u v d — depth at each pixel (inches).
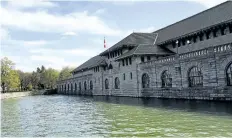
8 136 761.0
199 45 1704.0
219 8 1708.9
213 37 1594.5
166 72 1633.9
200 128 693.9
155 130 710.5
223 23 1430.9
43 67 5762.8
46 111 1398.9
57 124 920.3
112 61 2456.9
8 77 3846.0
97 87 2851.9
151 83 1788.9
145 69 1852.9
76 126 855.7
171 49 2006.6
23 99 2891.2
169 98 1583.4
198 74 1366.9
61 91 4308.6
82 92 3383.4
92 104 1653.5
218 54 1223.5
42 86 5128.0
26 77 5093.5
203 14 1857.8
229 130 653.9
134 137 649.0
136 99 1753.2
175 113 966.4
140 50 1957.4
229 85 1181.7
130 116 983.6
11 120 1085.1
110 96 2404.0
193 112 952.3
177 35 1881.2
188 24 1923.0
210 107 1036.5
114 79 2400.3
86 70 3486.7
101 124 860.0
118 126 801.6
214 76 1250.6
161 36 2213.3
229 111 910.4
